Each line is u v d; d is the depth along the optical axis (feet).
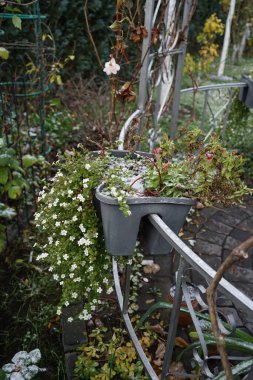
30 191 9.76
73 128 13.71
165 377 4.42
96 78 20.17
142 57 7.94
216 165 4.08
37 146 11.44
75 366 5.56
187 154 4.73
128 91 7.86
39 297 7.02
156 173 4.21
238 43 30.76
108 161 4.47
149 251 4.47
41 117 10.36
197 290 4.28
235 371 4.25
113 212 3.89
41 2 16.39
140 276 7.44
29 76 13.55
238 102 12.58
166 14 9.37
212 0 30.76
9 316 6.68
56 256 4.82
